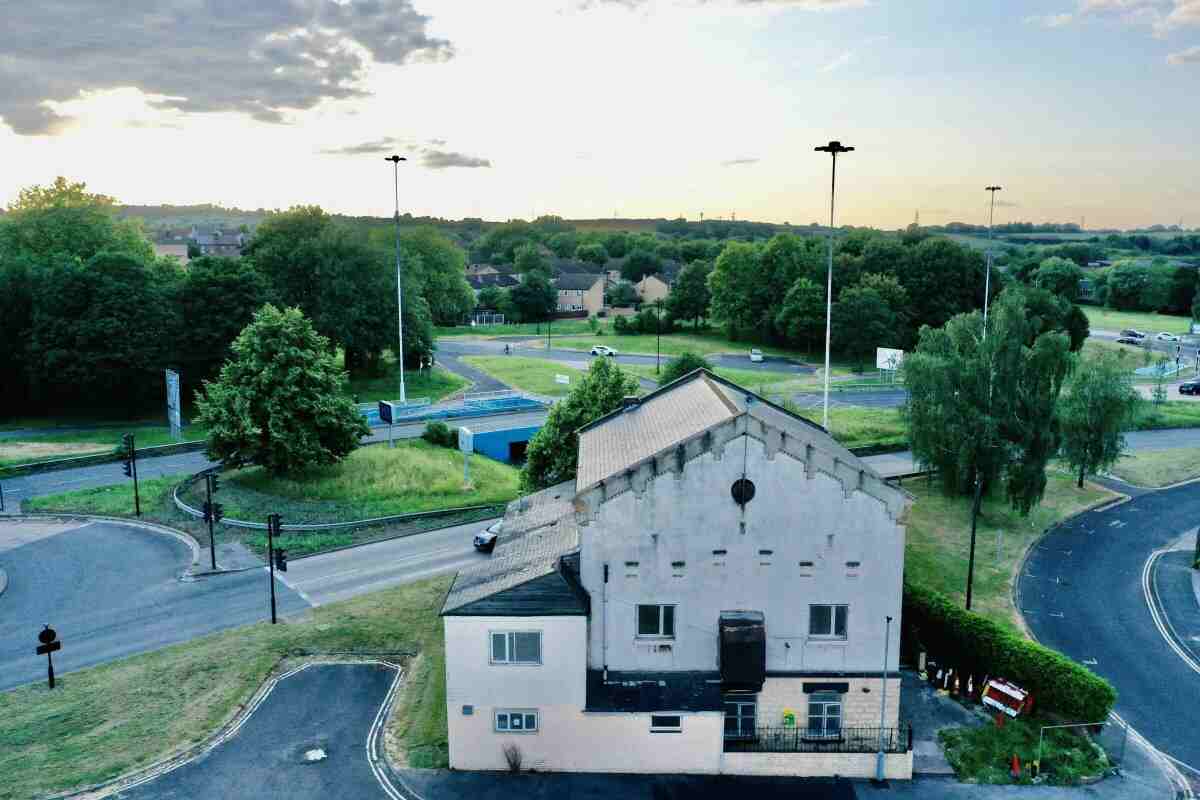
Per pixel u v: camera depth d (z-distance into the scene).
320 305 111.94
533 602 34.53
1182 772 35.84
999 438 63.12
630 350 159.25
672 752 35.16
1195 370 131.88
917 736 37.62
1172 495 74.44
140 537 61.56
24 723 37.75
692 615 36.16
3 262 105.88
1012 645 39.78
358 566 56.91
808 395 112.81
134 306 96.38
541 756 35.34
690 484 35.22
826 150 63.72
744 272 165.75
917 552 59.59
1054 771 35.50
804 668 36.41
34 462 78.50
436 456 83.31
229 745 36.50
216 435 69.88
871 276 152.50
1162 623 50.19
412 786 34.09
